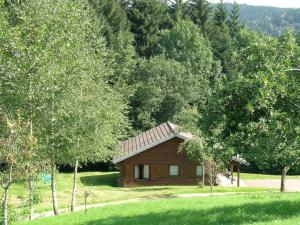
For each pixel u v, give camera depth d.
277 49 15.12
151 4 81.50
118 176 56.69
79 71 25.53
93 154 27.00
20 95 22.44
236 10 98.19
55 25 24.84
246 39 86.94
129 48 68.25
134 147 50.75
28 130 19.42
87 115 25.27
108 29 68.31
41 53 23.03
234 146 14.44
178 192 39.84
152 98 65.50
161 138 49.22
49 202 34.44
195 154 43.19
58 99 24.00
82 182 50.53
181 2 88.56
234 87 14.52
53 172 25.84
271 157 13.66
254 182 52.00
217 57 85.44
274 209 17.02
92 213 20.78
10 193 31.52
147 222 17.17
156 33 82.00
